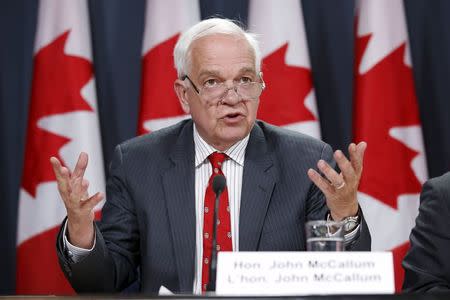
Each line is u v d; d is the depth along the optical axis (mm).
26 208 9562
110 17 10430
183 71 6762
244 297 4020
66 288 9422
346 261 4625
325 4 10508
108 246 6668
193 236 6512
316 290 4586
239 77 6523
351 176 5449
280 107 9578
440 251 6113
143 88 9781
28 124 9703
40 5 9875
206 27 6688
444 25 10406
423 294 4016
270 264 4625
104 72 10398
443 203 6254
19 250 9508
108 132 10414
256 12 9867
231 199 6668
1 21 10500
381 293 4117
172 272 6465
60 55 9641
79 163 5602
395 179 9508
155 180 6832
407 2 10500
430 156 10375
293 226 6523
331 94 10445
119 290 6715
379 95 9672
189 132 7070
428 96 10438
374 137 9602
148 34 9883
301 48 9742
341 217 5645
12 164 10406
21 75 10492
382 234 9391
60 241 6027
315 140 7113
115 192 6984
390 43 9805
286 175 6758
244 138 6809
